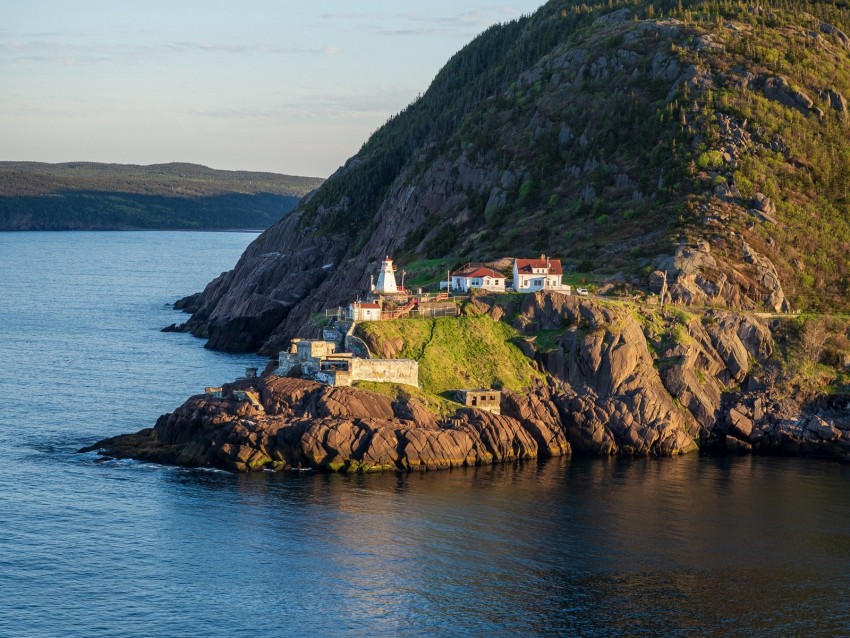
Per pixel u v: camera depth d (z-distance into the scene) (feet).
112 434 548.72
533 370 574.97
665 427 556.10
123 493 456.45
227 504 445.78
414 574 387.34
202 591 370.12
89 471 484.33
